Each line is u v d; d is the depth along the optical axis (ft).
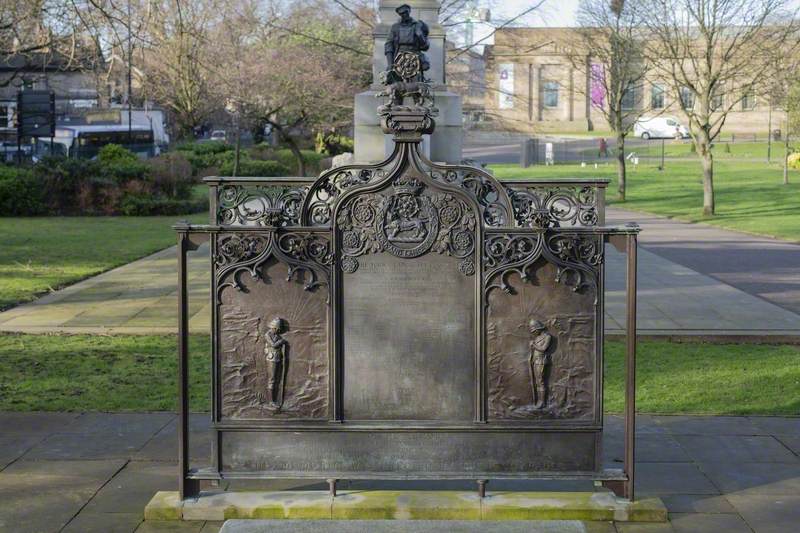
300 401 20.51
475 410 20.38
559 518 20.17
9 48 62.34
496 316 20.27
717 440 25.84
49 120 127.54
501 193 20.22
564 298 20.21
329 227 20.15
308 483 22.20
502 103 282.36
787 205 129.18
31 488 22.20
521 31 167.22
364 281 20.29
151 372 34.17
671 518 20.40
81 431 26.71
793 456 24.49
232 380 20.56
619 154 144.36
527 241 20.07
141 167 117.50
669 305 48.57
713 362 35.99
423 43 31.96
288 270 20.27
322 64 143.95
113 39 51.65
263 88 139.33
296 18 152.15
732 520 20.29
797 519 20.34
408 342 20.35
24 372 34.19
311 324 20.40
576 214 20.33
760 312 46.26
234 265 20.25
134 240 83.82
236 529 16.02
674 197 146.30
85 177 114.42
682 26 142.41
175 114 183.11
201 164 155.33
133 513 20.70
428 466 20.52
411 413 20.44
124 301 50.29
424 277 20.27
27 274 61.05
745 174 186.19
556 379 20.31
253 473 20.48
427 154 54.49
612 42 150.41
